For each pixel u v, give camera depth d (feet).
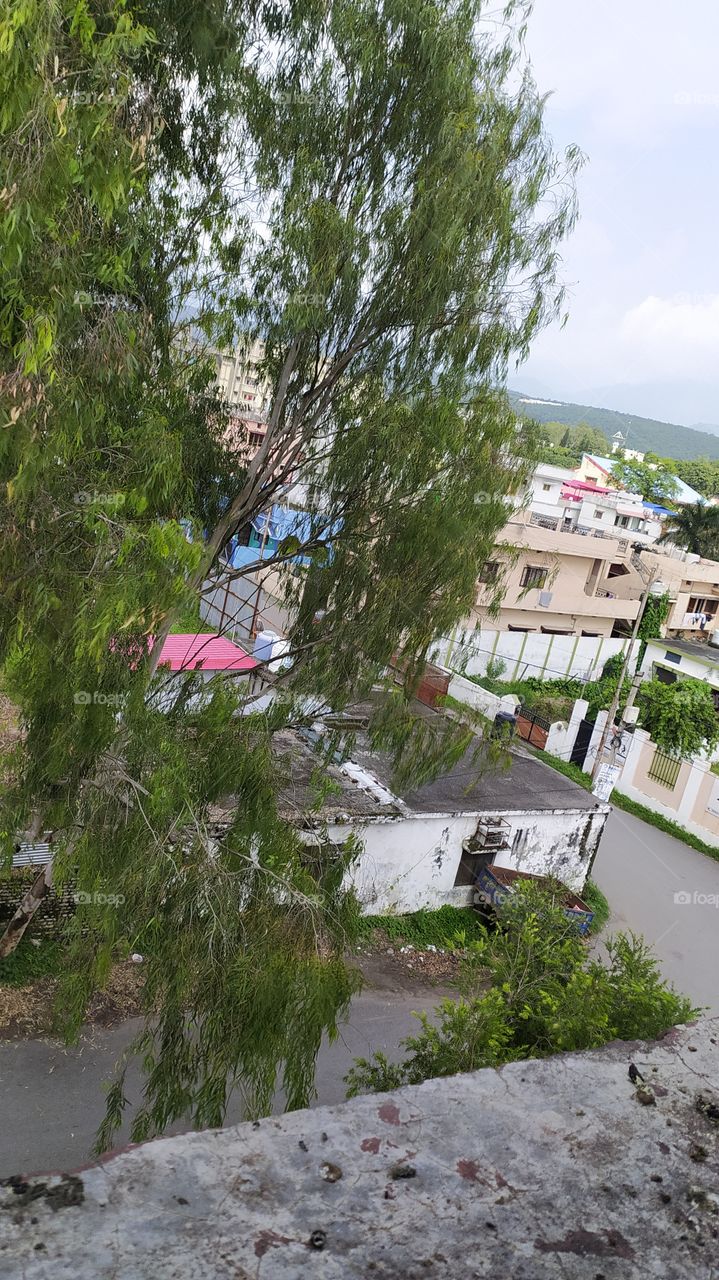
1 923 38.86
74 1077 33.53
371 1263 3.93
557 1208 4.47
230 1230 3.94
